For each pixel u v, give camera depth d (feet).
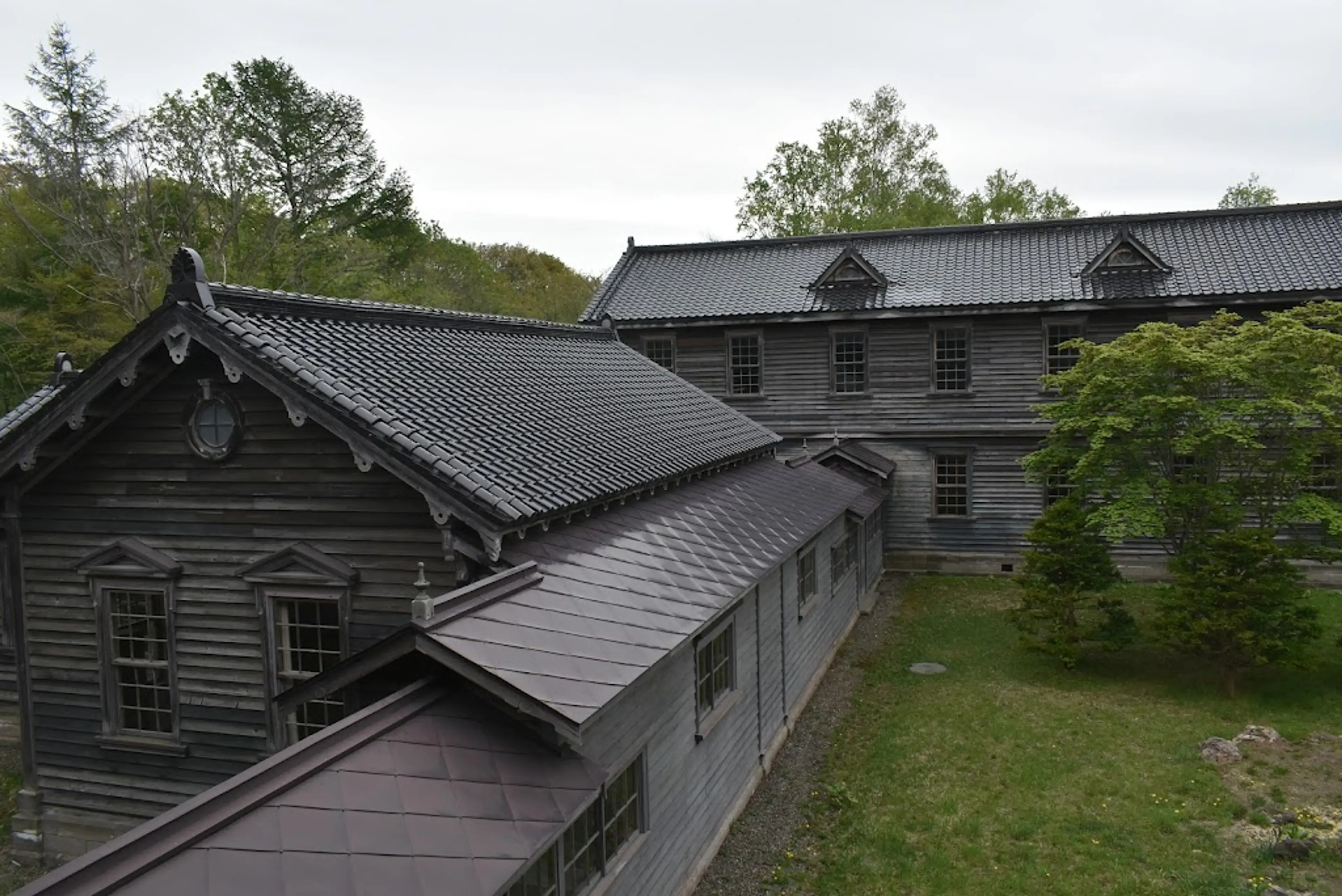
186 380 35.45
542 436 39.29
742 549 42.47
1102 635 57.11
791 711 50.75
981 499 85.51
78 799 38.73
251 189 127.85
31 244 118.73
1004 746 46.62
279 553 34.50
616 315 92.48
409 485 32.55
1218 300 75.56
